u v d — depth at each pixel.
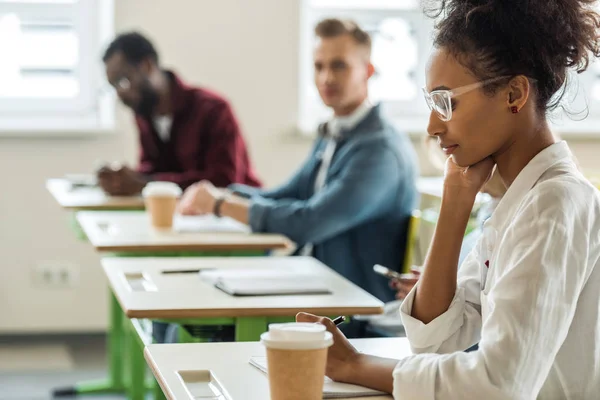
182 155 4.15
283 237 2.98
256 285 2.11
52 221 4.73
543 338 1.13
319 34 3.09
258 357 1.44
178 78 4.14
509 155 1.30
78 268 4.77
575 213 1.18
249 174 4.22
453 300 1.43
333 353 1.33
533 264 1.14
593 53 1.29
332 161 3.12
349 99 3.07
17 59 4.84
